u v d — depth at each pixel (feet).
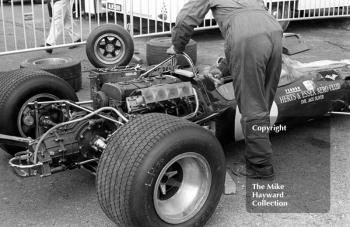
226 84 13.56
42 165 10.50
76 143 11.22
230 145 15.03
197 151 9.70
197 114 12.54
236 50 11.61
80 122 11.67
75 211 11.37
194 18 12.29
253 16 11.68
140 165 8.95
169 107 12.14
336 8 36.06
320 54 27.25
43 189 12.37
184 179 10.29
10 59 25.79
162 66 13.57
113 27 21.86
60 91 13.42
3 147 13.23
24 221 10.91
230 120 13.19
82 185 12.59
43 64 19.48
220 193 10.50
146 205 9.10
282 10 33.27
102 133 11.68
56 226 10.73
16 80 12.77
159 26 33.55
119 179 9.04
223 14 12.02
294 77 14.89
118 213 9.24
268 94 12.41
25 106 12.79
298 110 14.70
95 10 35.70
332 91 15.48
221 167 10.28
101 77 13.47
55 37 26.94
